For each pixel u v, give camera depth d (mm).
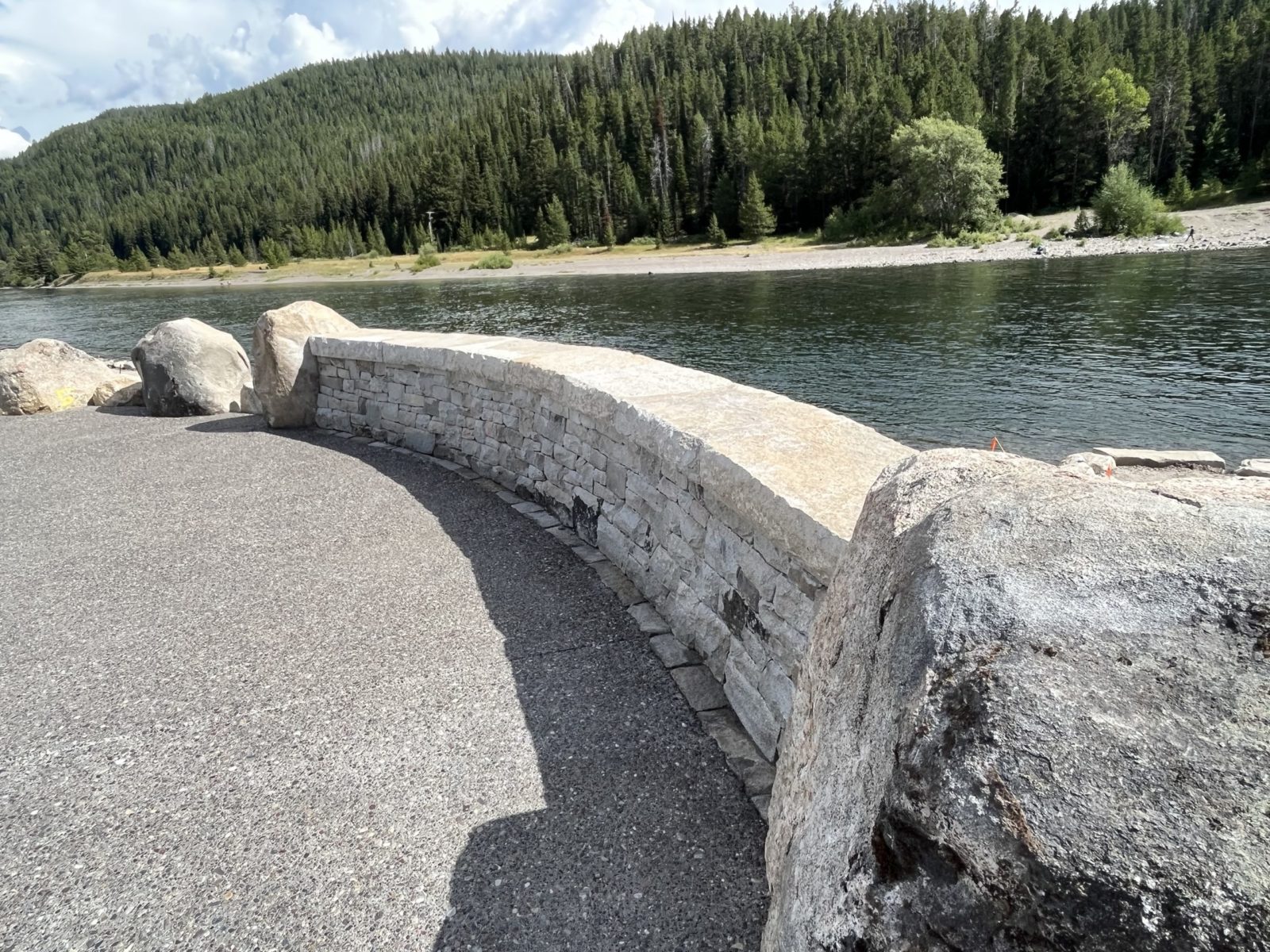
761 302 28359
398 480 6207
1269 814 779
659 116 94812
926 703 1048
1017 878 849
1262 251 33781
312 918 2182
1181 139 58188
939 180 52594
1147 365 14148
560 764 2791
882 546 1502
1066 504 1248
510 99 121375
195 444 7758
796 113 84000
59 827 2561
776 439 3246
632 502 4180
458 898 2238
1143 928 766
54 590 4391
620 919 2156
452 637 3695
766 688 2818
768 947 1394
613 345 20016
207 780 2760
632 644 3580
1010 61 76750
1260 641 923
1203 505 1172
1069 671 966
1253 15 73312
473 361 5945
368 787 2701
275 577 4453
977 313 21906
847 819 1169
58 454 7613
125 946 2111
